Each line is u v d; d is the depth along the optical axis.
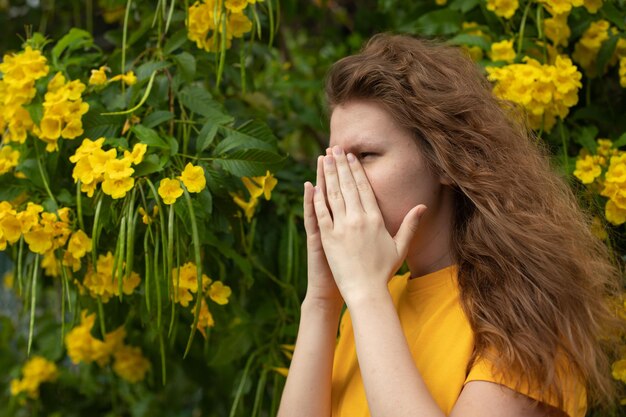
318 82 2.34
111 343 2.35
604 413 1.63
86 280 1.64
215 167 1.62
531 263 1.19
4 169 1.66
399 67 1.24
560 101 1.69
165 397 2.77
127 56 1.83
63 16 2.79
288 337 1.91
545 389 1.08
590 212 1.58
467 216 1.25
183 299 1.59
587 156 1.66
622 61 1.73
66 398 2.71
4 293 3.03
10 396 2.84
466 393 1.09
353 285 1.14
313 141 2.62
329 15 3.03
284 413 1.29
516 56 1.75
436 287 1.25
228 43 1.71
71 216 1.60
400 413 1.04
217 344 2.11
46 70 1.64
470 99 1.26
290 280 1.90
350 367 1.34
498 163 1.25
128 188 1.42
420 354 1.19
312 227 1.31
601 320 1.26
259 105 2.28
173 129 1.73
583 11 1.82
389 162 1.21
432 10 2.08
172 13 1.71
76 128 1.59
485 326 1.13
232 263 1.83
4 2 2.76
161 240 1.57
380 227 1.18
